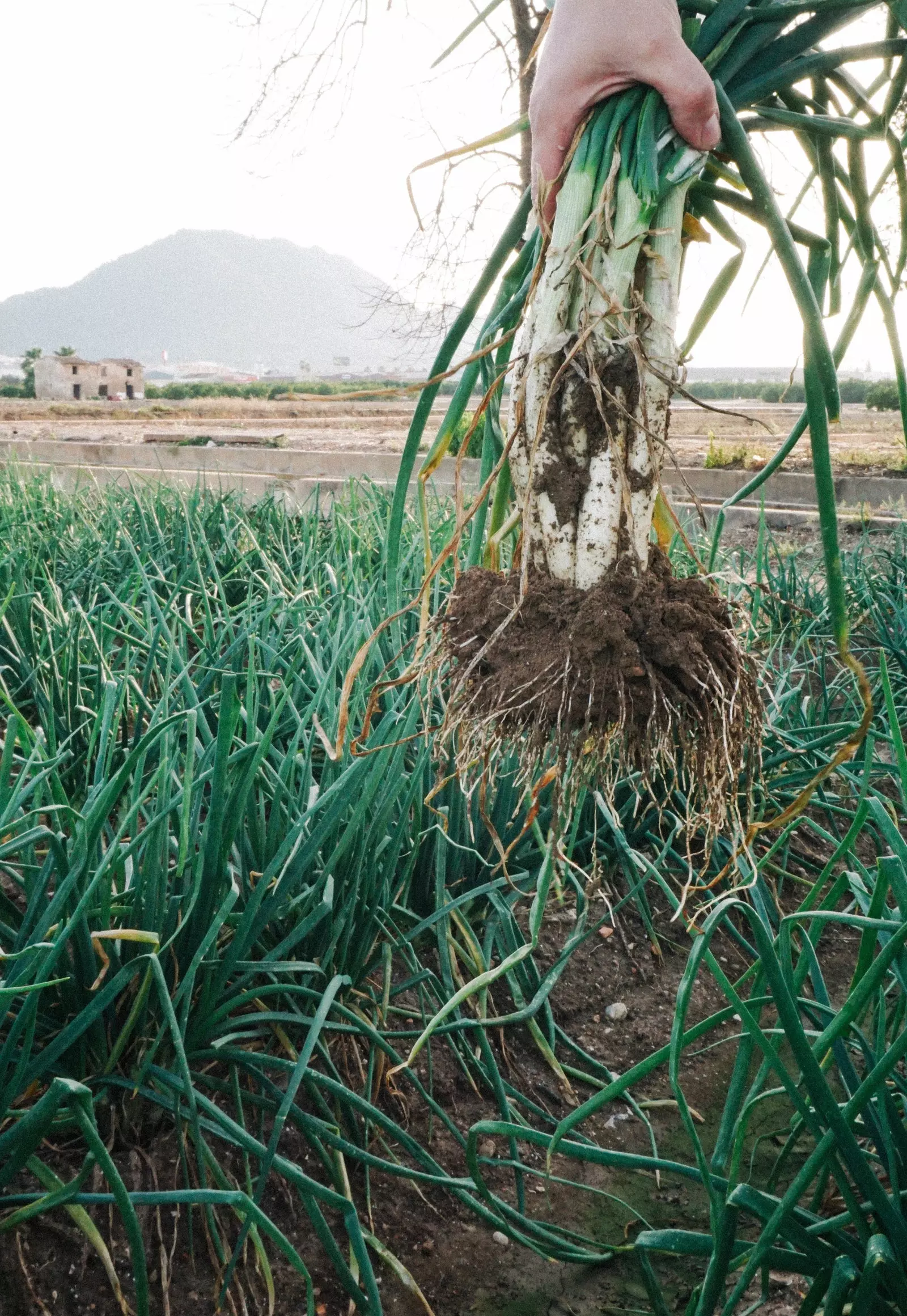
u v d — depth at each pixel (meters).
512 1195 1.69
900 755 1.03
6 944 1.48
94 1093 1.44
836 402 0.89
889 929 1.04
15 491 4.69
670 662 0.97
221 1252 1.41
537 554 1.04
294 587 2.91
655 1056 1.08
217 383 83.62
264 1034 1.63
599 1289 1.53
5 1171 1.16
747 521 6.99
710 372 127.12
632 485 1.00
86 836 1.27
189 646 2.95
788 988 1.14
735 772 1.09
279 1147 1.57
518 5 7.37
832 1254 1.11
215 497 4.77
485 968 1.94
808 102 1.19
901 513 6.45
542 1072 1.92
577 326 1.00
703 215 1.14
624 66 0.98
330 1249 1.34
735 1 1.04
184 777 1.41
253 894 1.47
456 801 2.01
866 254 1.18
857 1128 1.26
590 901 2.25
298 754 1.90
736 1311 1.44
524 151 6.31
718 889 2.35
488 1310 1.48
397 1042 1.82
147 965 1.46
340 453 11.26
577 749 1.04
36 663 2.26
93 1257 1.35
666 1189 1.73
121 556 3.42
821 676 2.95
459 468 1.10
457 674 1.09
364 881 1.77
